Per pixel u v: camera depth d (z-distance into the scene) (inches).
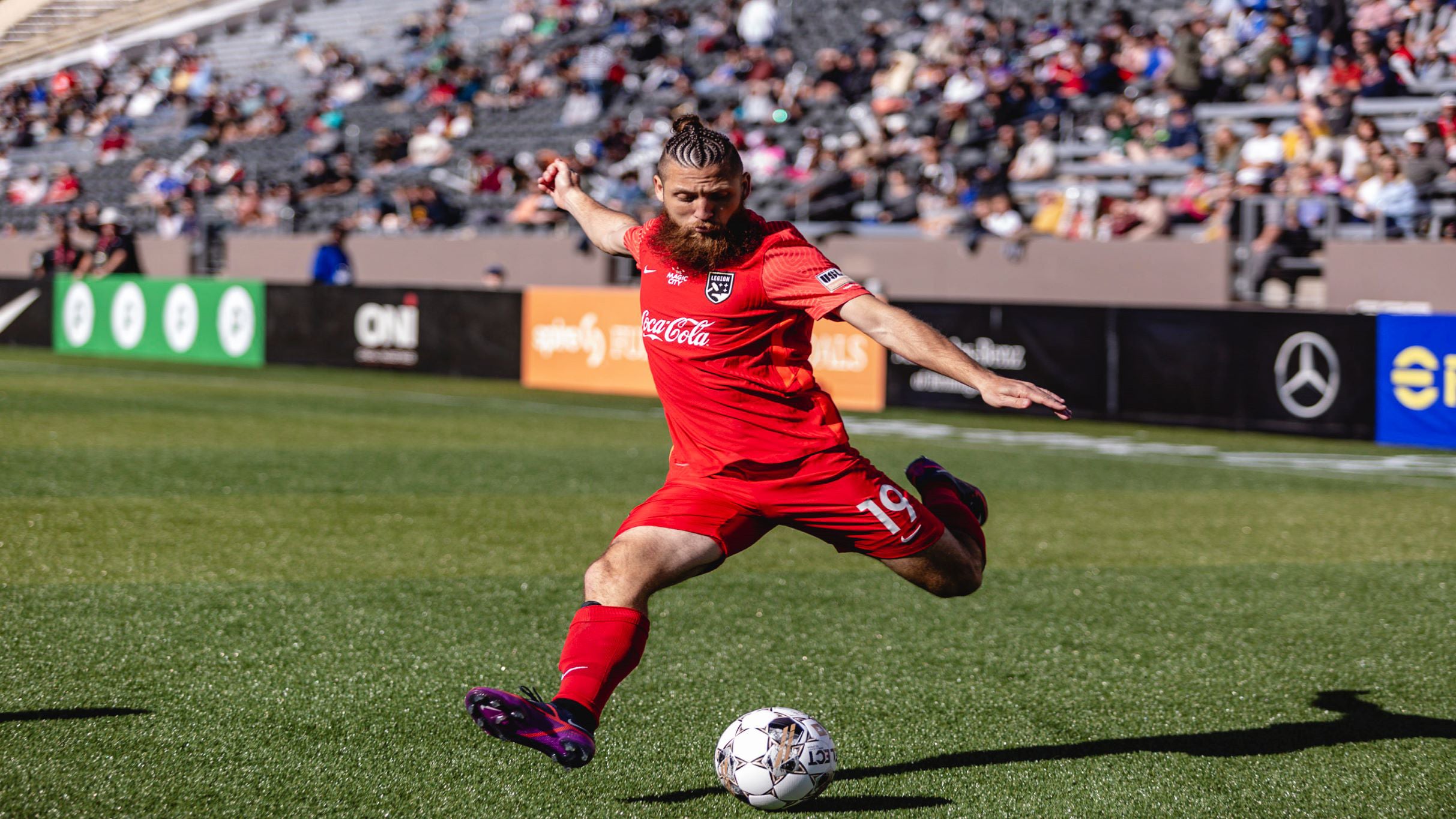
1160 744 352.5
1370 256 1282.0
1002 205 1508.4
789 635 454.9
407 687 386.3
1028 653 440.5
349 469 808.3
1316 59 1541.6
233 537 595.5
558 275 1797.5
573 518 667.4
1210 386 1094.4
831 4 2170.3
